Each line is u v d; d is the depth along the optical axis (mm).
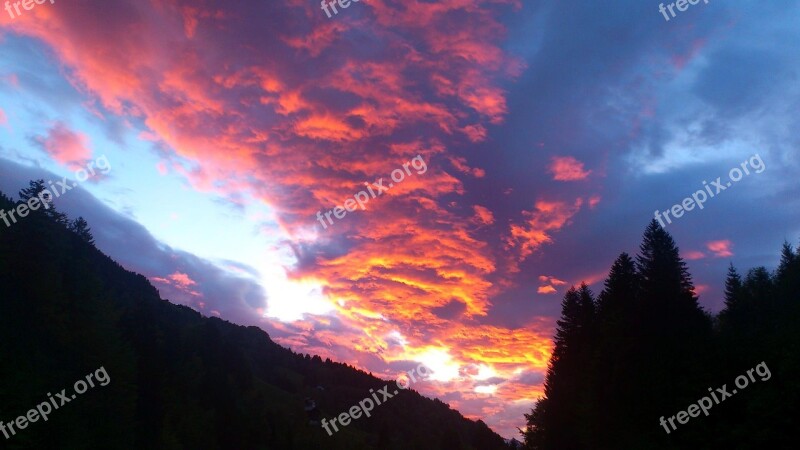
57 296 71125
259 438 132000
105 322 81562
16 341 60844
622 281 71375
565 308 87000
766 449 38125
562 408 72000
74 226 108375
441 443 157875
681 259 63000
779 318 49594
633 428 52219
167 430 97875
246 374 159625
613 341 60688
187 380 122625
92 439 66375
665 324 57375
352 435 155000
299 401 170125
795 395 36688
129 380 82312
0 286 64938
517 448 96375
